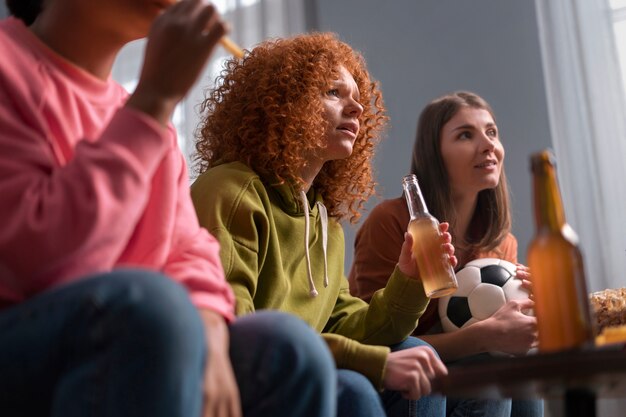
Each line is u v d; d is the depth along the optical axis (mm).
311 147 1447
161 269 921
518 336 1590
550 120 2756
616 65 2734
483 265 1737
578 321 857
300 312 1384
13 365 629
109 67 954
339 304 1563
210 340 770
